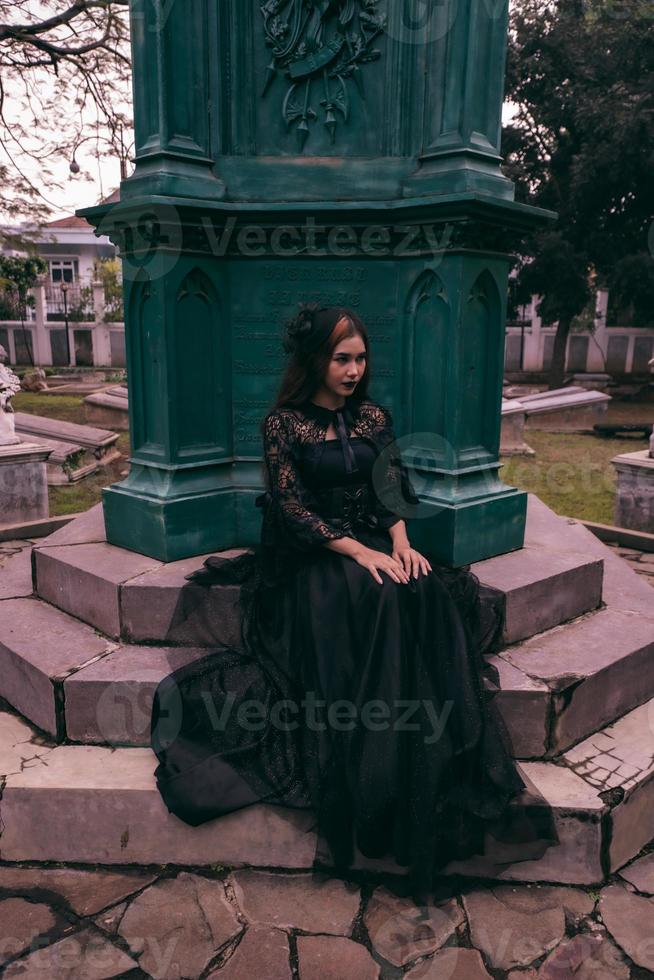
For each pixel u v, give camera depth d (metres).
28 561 3.65
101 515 3.68
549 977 1.78
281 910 1.98
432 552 2.89
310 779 2.07
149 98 2.71
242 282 2.93
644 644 2.66
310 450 2.38
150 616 2.61
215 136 2.84
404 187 2.76
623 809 2.13
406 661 2.07
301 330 2.36
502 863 2.08
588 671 2.42
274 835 2.12
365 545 2.35
